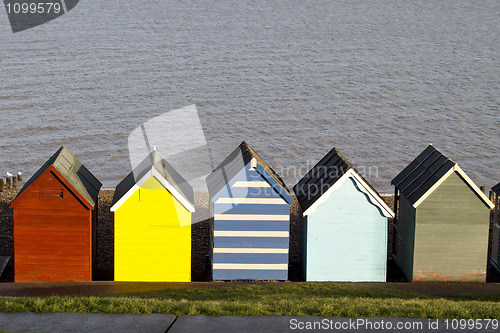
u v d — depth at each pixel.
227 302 12.80
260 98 54.84
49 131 45.72
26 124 47.09
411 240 17.41
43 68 63.72
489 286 16.95
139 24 84.56
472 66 65.62
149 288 16.02
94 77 60.72
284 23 85.06
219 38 77.31
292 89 57.56
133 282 16.62
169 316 11.42
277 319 11.42
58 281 16.59
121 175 37.94
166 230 16.59
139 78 60.72
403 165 39.94
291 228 23.03
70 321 11.11
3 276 18.30
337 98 55.12
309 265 17.14
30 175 37.38
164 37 77.81
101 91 56.28
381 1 97.94
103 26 83.38
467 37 77.88
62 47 72.38
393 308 12.42
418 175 18.11
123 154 41.38
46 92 55.59
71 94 55.25
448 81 60.34
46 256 16.48
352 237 17.05
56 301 12.20
